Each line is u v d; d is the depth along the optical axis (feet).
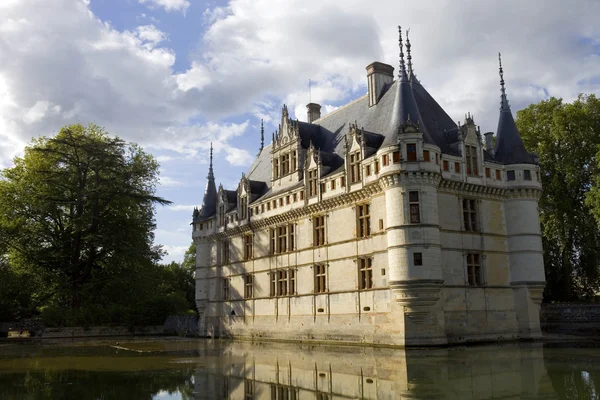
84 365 95.04
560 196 186.80
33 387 68.18
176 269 363.56
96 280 205.98
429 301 123.85
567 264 181.98
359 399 55.57
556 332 158.20
